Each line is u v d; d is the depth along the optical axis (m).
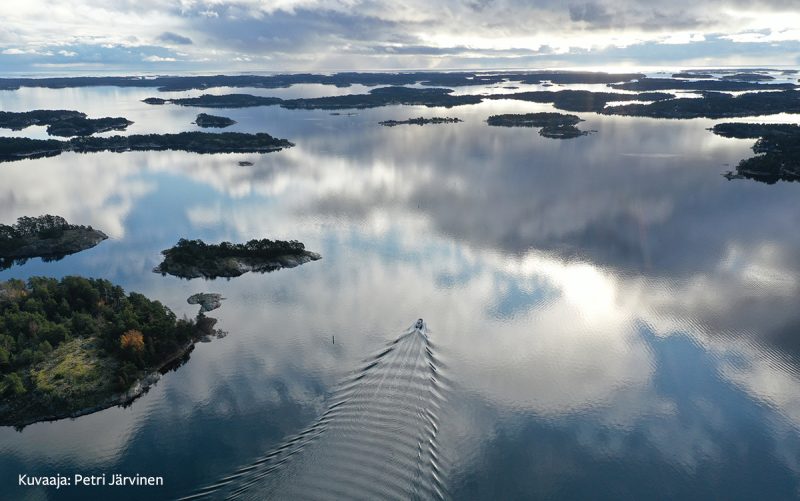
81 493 78.19
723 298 138.00
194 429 90.88
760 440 90.56
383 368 104.81
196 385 103.19
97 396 97.75
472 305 133.12
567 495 79.50
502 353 111.50
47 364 102.88
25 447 88.06
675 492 80.94
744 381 105.00
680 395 101.00
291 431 88.50
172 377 106.25
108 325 114.94
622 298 138.00
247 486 77.19
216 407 96.12
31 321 111.88
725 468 85.12
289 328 122.69
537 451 86.88
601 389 101.75
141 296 129.00
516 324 123.88
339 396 96.62
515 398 97.94
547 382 102.94
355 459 81.12
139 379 103.19
